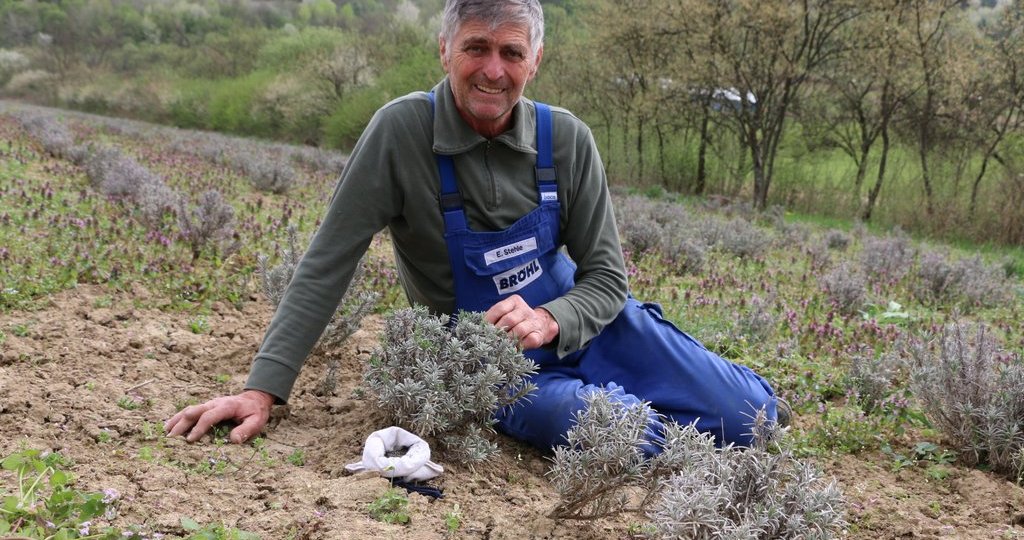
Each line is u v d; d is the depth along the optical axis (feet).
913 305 23.71
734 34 60.29
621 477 7.35
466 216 9.16
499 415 9.86
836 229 46.19
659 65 66.23
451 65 8.55
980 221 47.98
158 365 11.17
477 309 9.46
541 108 9.49
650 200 54.65
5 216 19.70
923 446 11.15
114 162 31.24
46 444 8.21
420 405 8.66
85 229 19.95
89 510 6.57
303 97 116.06
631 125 72.33
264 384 8.93
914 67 52.11
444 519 7.63
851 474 10.36
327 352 12.42
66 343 11.55
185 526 6.70
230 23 239.09
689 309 19.38
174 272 16.44
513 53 8.42
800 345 17.07
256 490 7.84
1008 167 49.42
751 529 6.68
